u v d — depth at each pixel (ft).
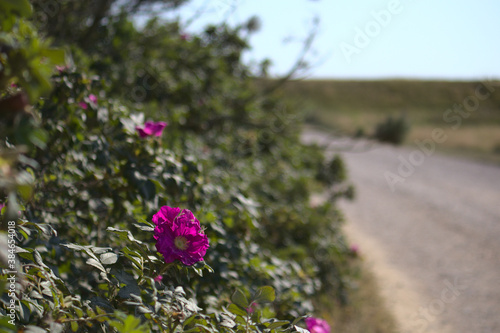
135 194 6.35
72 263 5.40
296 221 15.51
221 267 6.97
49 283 4.05
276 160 20.49
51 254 5.04
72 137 6.29
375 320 15.19
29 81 2.35
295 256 13.23
